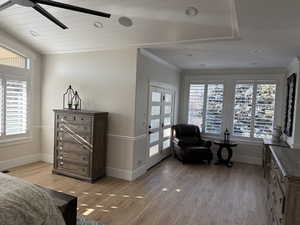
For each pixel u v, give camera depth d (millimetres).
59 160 4039
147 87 4379
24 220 1321
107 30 3445
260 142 5359
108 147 4145
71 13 3094
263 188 3787
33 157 4762
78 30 3572
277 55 3982
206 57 4500
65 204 1746
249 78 5445
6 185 1487
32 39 4137
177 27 3094
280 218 1853
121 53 3988
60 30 3656
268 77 5262
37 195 1503
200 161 5375
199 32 3141
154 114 4848
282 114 5168
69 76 4496
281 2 1912
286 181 1718
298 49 3459
